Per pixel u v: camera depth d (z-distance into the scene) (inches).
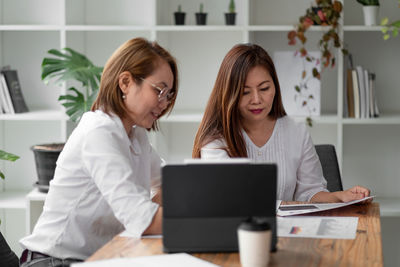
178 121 134.9
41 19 142.2
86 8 141.9
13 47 143.5
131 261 55.7
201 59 141.7
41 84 144.3
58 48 143.1
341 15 124.2
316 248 61.0
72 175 75.9
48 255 77.8
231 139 91.3
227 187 59.9
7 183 146.8
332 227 69.1
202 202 59.9
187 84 142.6
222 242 60.1
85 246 78.1
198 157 93.3
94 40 142.5
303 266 55.6
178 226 59.9
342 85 126.2
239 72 88.2
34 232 79.6
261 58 89.3
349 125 140.2
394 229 140.3
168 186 59.9
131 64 73.7
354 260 57.2
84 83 119.3
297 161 96.7
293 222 71.6
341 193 86.3
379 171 140.9
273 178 59.7
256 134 95.3
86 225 77.4
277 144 95.7
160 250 60.7
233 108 89.9
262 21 138.5
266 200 59.9
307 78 129.0
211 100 92.7
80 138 74.7
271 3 137.9
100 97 76.2
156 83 74.2
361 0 125.9
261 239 53.4
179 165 59.8
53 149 120.8
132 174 69.7
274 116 96.4
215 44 141.0
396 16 135.9
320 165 99.7
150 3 140.4
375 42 137.5
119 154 70.9
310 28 124.3
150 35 141.7
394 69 137.7
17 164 146.3
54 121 144.9
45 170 122.7
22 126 145.3
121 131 74.1
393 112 137.2
